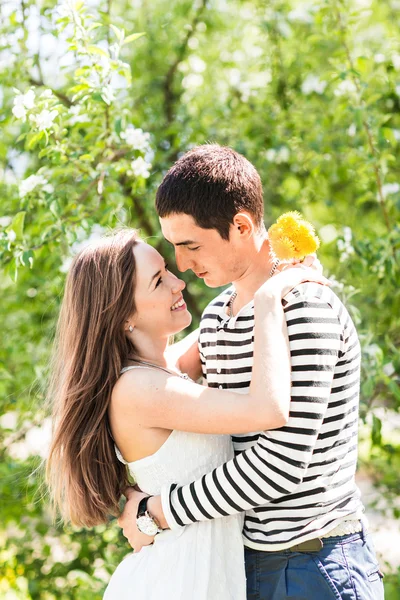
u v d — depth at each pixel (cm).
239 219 180
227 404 169
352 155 346
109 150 286
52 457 195
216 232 181
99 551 371
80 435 188
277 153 382
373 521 461
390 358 305
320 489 173
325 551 173
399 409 348
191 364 214
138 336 193
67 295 194
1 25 337
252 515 181
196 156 183
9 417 423
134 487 192
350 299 336
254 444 181
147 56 420
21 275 378
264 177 389
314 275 177
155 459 182
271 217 400
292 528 173
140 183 296
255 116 396
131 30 405
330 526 173
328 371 168
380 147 328
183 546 179
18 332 403
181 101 422
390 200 358
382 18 432
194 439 182
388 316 346
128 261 189
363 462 390
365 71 329
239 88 423
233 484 168
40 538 389
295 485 166
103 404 186
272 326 167
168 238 187
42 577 377
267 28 404
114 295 186
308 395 166
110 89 264
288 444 165
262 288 172
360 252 325
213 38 441
